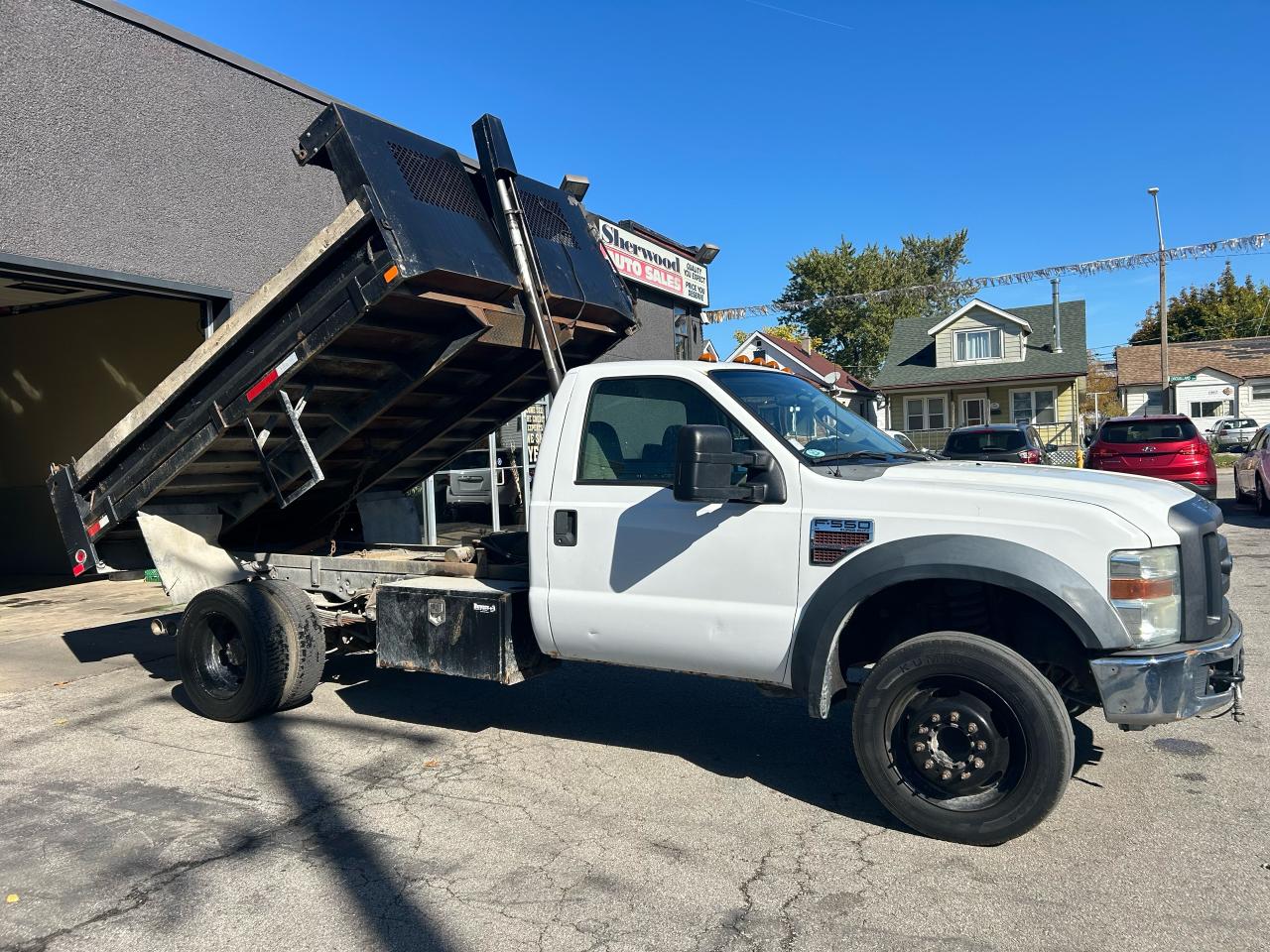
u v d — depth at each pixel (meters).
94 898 3.60
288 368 5.06
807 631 4.20
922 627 4.55
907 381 40.72
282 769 4.98
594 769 4.92
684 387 4.69
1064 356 38.66
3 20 7.57
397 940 3.26
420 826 4.21
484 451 12.98
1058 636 4.26
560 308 5.72
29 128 7.74
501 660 4.92
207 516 6.29
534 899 3.53
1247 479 16.47
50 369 13.18
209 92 9.35
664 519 4.56
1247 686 6.00
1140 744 5.09
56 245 7.92
